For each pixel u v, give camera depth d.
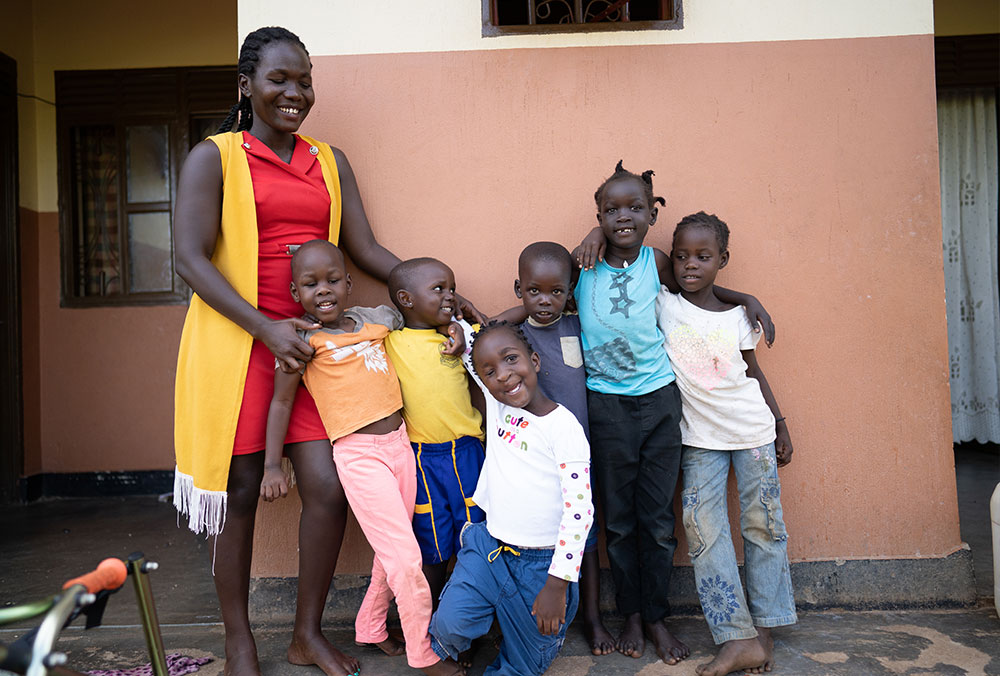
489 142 2.60
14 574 3.26
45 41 4.91
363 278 2.58
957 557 2.57
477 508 2.27
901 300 2.60
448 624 2.02
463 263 2.61
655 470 2.30
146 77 4.91
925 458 2.60
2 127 4.66
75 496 4.90
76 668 2.25
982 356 5.07
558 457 2.03
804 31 2.58
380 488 2.10
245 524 2.17
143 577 1.34
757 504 2.29
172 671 2.22
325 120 2.58
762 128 2.59
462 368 2.33
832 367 2.60
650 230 2.60
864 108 2.59
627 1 2.48
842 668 2.14
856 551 2.60
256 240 2.15
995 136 5.02
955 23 4.91
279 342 2.03
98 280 5.01
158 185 4.96
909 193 2.59
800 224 2.60
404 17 2.58
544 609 1.96
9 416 4.69
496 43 2.58
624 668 2.18
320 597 2.22
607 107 2.59
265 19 2.56
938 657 2.19
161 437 4.92
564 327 2.39
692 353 2.30
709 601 2.22
